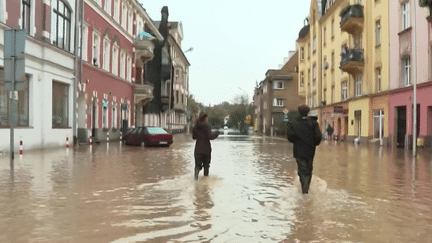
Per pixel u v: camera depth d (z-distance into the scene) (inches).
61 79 934.4
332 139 1584.6
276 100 2664.9
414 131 730.8
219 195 307.3
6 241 186.2
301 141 311.7
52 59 882.1
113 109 1347.2
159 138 971.3
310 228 212.8
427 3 784.3
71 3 984.9
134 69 1596.9
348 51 1321.4
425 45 898.1
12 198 290.2
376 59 1170.0
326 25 1702.8
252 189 337.1
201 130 400.5
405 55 990.4
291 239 193.3
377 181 395.5
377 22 1175.6
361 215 243.9
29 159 601.0
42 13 845.2
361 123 1269.7
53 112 910.4
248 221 227.0
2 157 633.6
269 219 231.8
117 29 1371.8
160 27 2142.0
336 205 272.7
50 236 194.9
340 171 483.2
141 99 1644.9
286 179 403.2
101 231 204.4
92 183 365.1
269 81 2748.5
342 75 1480.1
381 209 261.7
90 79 1116.5
